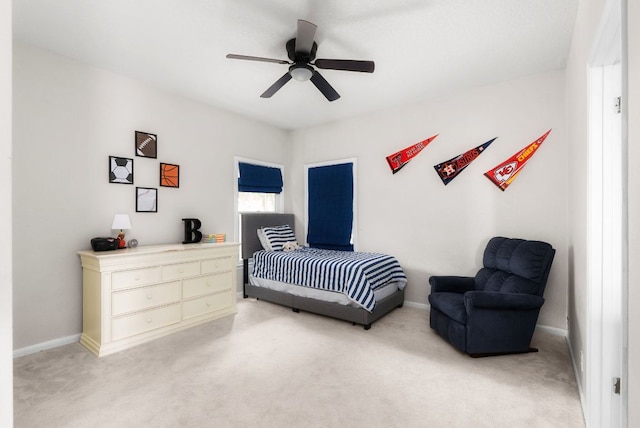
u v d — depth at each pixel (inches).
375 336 118.2
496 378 88.0
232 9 86.7
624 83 40.4
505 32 97.0
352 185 179.6
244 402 76.6
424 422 69.7
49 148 109.0
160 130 140.3
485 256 127.3
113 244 115.8
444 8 86.0
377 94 146.9
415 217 157.5
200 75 127.6
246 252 172.9
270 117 180.4
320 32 96.9
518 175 130.0
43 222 108.0
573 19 90.2
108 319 104.9
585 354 73.2
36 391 81.3
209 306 135.2
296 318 138.3
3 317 29.1
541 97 125.0
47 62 108.3
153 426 68.2
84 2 83.7
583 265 79.7
